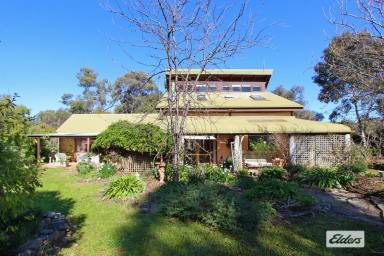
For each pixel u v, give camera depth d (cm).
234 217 809
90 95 6234
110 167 1770
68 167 2358
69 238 749
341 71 992
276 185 1066
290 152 2175
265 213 860
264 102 2886
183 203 909
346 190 1419
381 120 1428
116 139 1820
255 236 775
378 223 895
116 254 660
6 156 534
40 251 627
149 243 722
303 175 1630
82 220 901
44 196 1234
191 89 1220
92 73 6353
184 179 1357
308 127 2189
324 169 1678
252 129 2148
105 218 920
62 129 2828
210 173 1559
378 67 875
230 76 3212
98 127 2884
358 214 998
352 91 1061
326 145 2189
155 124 1795
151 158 1872
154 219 905
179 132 1213
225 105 2714
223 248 699
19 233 669
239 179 1579
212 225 826
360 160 1873
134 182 1212
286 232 806
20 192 570
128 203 1088
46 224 791
